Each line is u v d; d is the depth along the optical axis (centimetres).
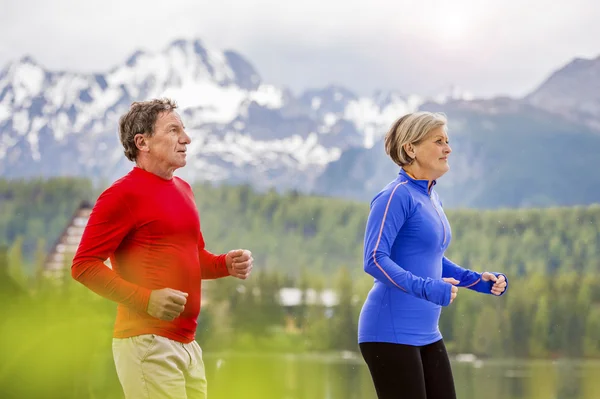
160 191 349
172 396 337
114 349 339
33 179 15738
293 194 17450
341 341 10200
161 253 343
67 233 9156
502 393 4350
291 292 10500
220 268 385
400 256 394
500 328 9406
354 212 17038
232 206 17112
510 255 13912
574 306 10075
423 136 400
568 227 14450
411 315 385
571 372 7019
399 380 382
